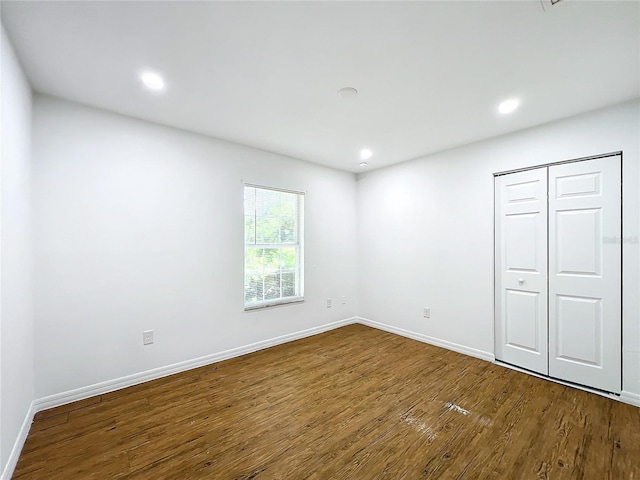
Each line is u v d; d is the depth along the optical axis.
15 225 1.71
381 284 4.31
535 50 1.72
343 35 1.59
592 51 1.72
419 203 3.82
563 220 2.65
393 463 1.67
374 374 2.82
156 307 2.74
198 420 2.08
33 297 2.14
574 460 1.69
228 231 3.24
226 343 3.22
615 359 2.38
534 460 1.69
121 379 2.54
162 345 2.77
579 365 2.56
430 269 3.69
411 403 2.30
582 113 2.53
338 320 4.41
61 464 1.66
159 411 2.19
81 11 1.40
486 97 2.27
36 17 1.43
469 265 3.30
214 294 3.13
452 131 2.94
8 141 1.57
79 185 2.35
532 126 2.81
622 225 2.35
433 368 2.96
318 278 4.16
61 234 2.27
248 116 2.61
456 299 3.42
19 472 1.60
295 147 3.44
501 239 3.08
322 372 2.87
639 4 1.36
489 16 1.45
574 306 2.58
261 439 1.88
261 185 3.53
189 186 2.96
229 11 1.42
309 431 1.96
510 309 3.00
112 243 2.51
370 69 1.92
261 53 1.75
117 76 1.98
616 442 1.83
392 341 3.79
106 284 2.47
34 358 2.15
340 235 4.45
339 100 2.32
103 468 1.63
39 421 2.04
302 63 1.85
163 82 2.06
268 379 2.72
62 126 2.28
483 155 3.19
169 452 1.76
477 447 1.81
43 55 1.74
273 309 3.65
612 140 2.38
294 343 3.72
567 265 2.62
